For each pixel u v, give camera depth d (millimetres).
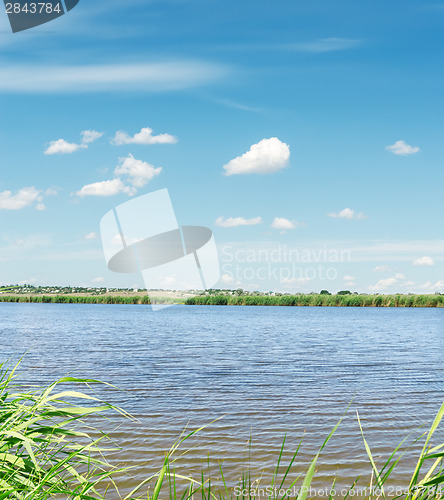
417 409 12461
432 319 64375
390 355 24219
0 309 98438
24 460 2543
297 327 46344
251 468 7926
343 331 41219
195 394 14070
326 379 16828
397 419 11422
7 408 2678
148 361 21031
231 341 31219
